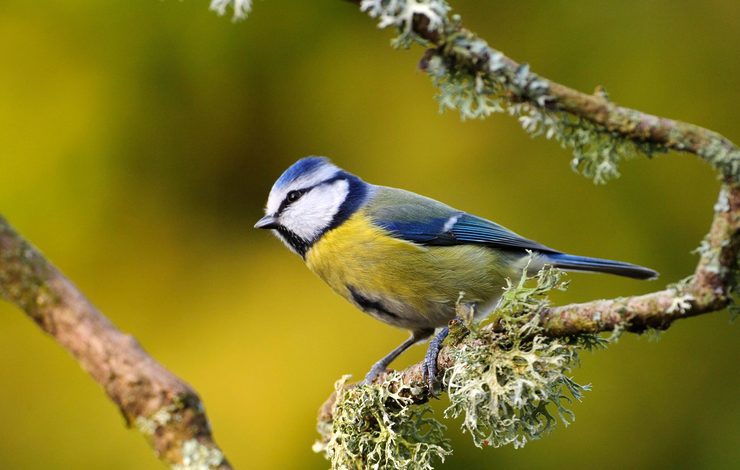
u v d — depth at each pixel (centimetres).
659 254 957
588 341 473
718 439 901
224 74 1012
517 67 399
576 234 970
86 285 998
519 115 414
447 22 402
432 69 411
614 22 988
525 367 461
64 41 988
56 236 998
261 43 1009
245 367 974
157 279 1005
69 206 996
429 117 1018
